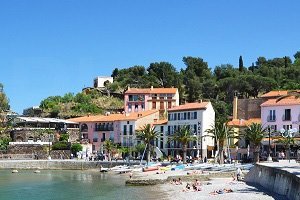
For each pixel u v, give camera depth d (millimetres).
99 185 83375
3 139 155125
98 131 159125
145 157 133250
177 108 138125
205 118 129375
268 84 191750
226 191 61688
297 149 104312
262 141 109375
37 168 132875
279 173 54531
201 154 127812
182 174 90000
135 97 181250
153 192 68812
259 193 56969
